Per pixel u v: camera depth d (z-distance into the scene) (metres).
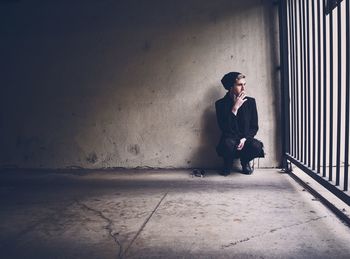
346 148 2.00
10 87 4.51
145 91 4.23
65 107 4.41
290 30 3.58
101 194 3.11
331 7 2.33
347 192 2.01
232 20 4.02
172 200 2.81
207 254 1.73
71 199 2.96
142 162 4.30
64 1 4.32
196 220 2.29
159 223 2.25
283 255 1.69
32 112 4.48
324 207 2.51
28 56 4.45
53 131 4.45
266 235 1.97
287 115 3.84
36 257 1.77
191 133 4.18
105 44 4.27
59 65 4.39
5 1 4.42
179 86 4.16
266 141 4.04
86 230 2.16
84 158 4.41
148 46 4.19
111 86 4.29
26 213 2.57
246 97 3.78
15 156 4.54
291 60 3.59
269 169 4.03
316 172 2.70
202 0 4.06
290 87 3.87
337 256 1.66
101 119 4.34
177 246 1.85
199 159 4.19
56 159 4.46
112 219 2.37
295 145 3.49
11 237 2.07
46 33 4.39
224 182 3.43
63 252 1.82
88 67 4.33
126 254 1.76
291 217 2.29
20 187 3.47
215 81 4.09
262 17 3.97
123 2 4.21
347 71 1.98
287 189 3.08
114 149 4.34
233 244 1.85
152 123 4.24
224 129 3.73
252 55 4.01
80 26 4.31
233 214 2.39
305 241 1.87
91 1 4.27
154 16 4.16
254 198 2.80
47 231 2.16
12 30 4.45
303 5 3.04
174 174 3.92
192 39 4.10
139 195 3.02
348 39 1.97
